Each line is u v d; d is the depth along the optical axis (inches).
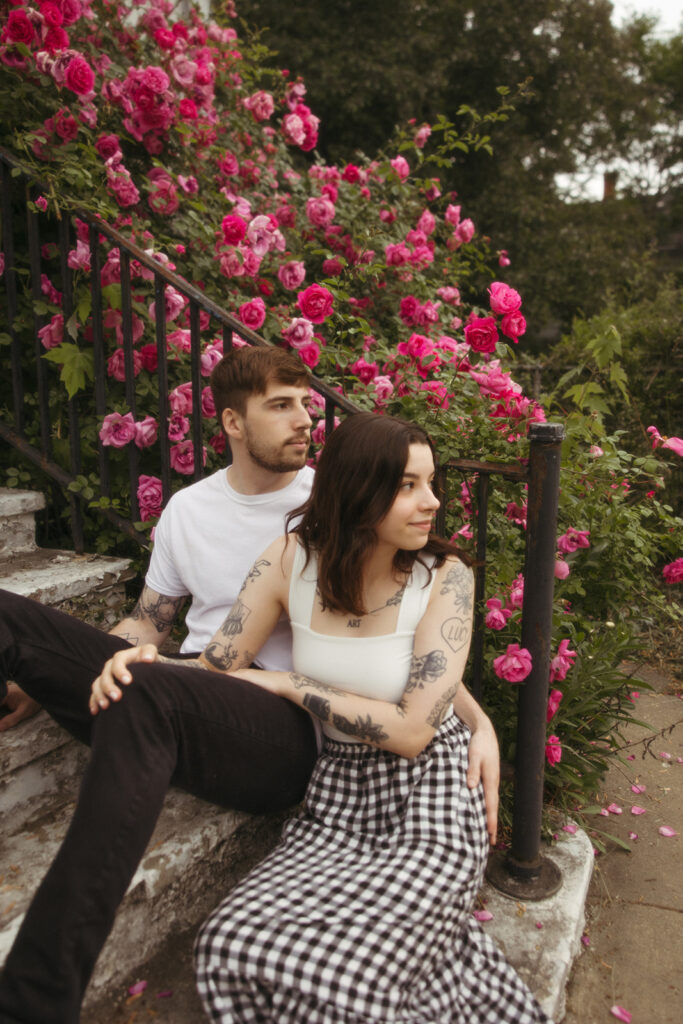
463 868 60.4
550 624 73.3
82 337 111.7
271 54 156.9
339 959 52.7
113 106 122.3
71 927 51.1
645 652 145.6
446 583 65.9
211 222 131.0
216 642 70.1
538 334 519.2
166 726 59.0
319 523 63.9
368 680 65.0
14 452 114.0
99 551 109.5
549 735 90.7
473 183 487.5
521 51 465.4
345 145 455.2
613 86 538.6
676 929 80.0
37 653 65.4
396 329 152.8
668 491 176.1
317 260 156.8
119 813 53.9
